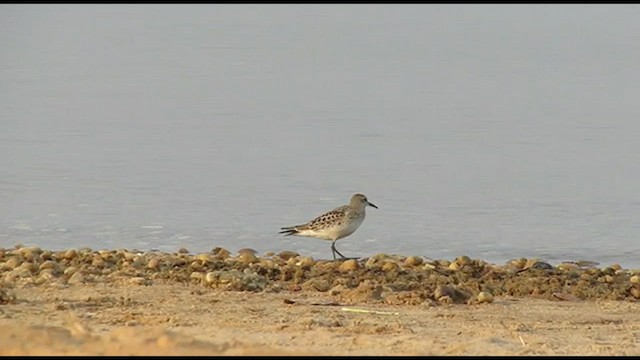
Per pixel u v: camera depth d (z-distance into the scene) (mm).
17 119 34031
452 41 51125
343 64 45531
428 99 37781
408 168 28125
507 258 20938
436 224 23234
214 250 20484
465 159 29031
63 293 15367
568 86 39719
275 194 25547
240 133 32406
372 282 16625
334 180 26828
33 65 44688
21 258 17781
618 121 33625
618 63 44188
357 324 13969
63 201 24641
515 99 37500
